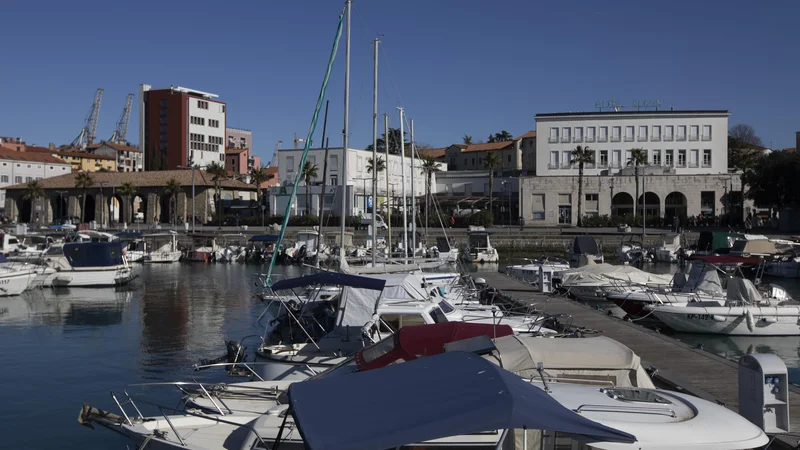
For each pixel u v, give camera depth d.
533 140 118.06
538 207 87.62
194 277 50.69
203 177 97.44
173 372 20.39
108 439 15.02
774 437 9.73
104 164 158.62
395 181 98.06
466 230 80.69
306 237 64.38
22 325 29.39
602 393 9.05
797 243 52.50
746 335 24.59
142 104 141.25
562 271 39.41
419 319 16.80
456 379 7.07
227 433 11.09
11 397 18.05
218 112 143.88
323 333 20.03
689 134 88.19
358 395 6.98
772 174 78.12
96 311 33.38
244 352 19.89
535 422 6.09
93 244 44.00
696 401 8.90
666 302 27.33
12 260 43.91
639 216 81.62
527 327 19.42
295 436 9.78
